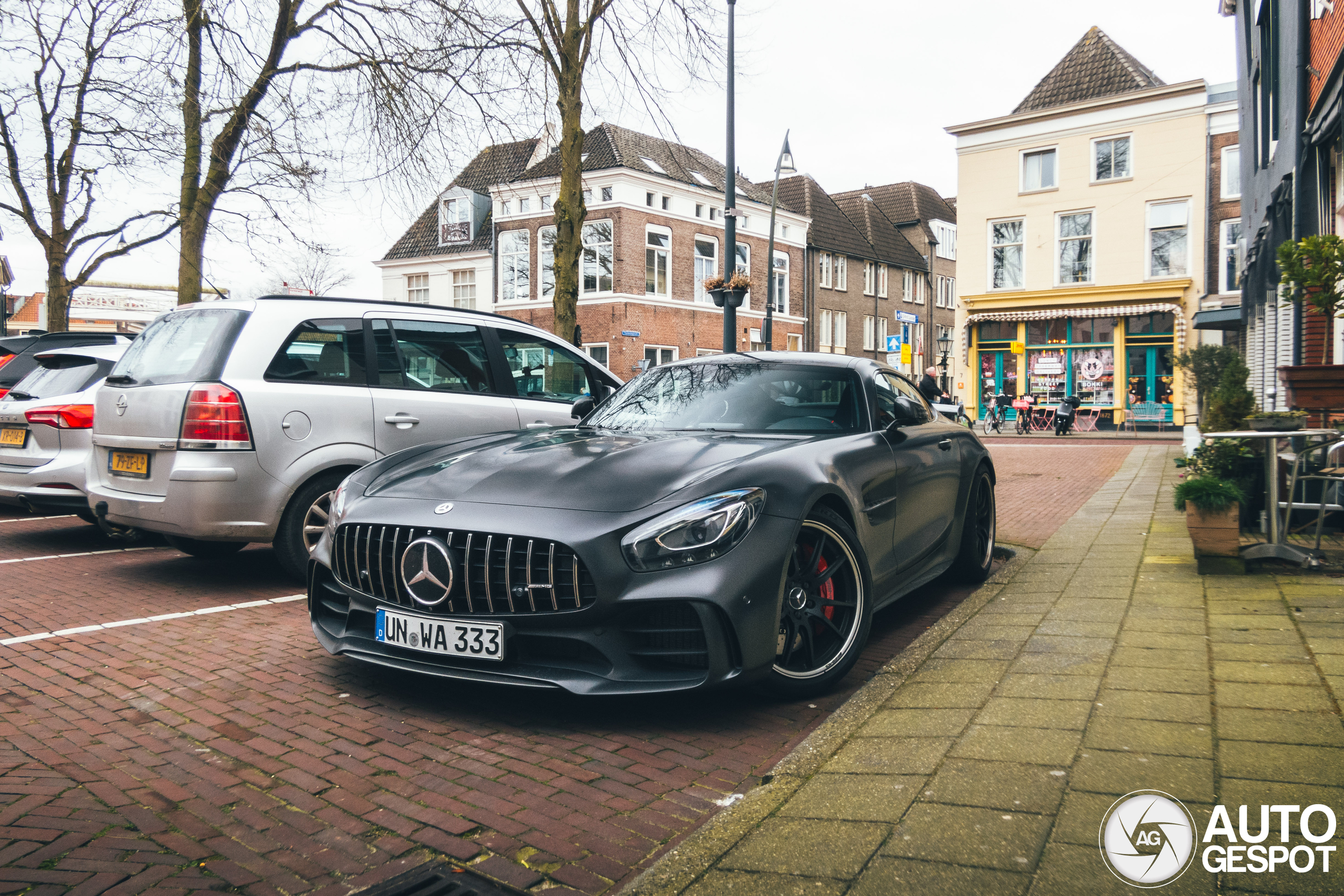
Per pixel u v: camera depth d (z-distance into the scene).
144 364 5.49
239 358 5.16
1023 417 24.95
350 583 3.54
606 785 2.74
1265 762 2.47
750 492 3.26
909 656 3.74
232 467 5.00
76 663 3.99
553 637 3.11
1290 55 9.21
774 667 3.30
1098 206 26.62
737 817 2.38
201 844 2.38
